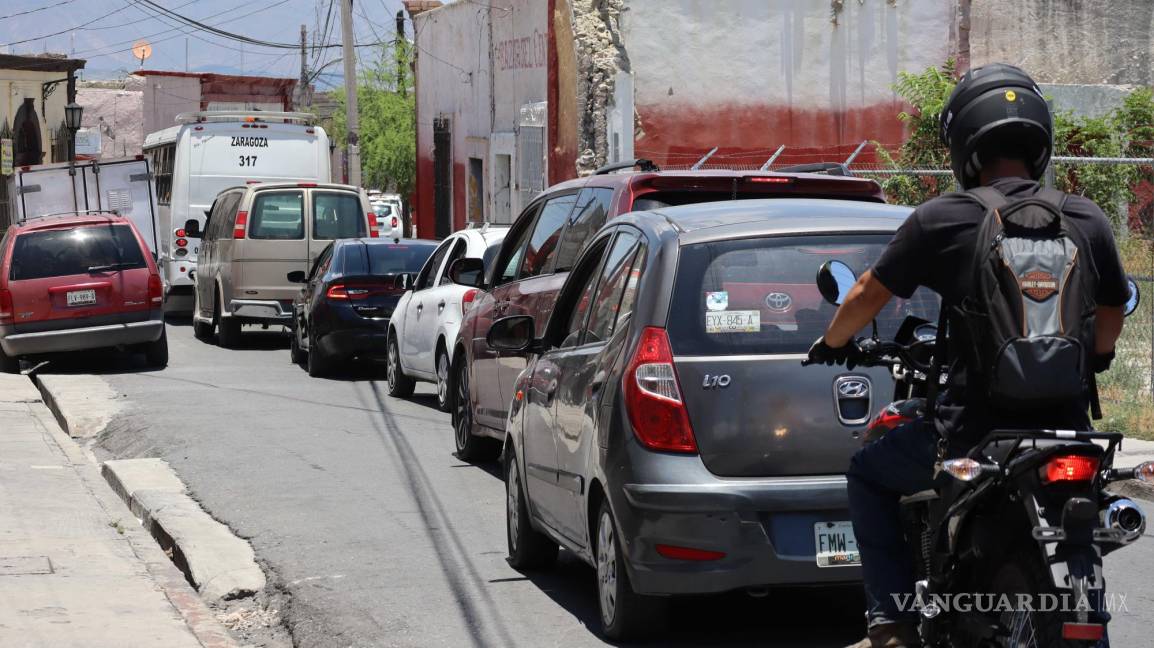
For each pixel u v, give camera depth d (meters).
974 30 39.41
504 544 12.81
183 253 41.03
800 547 8.59
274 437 19.39
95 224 28.30
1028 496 5.52
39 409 23.42
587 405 9.66
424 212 56.84
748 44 38.91
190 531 13.34
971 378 5.77
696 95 38.88
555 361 10.88
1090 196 29.16
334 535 13.19
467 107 49.72
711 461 8.70
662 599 9.18
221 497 15.09
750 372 8.81
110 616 10.18
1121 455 15.16
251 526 13.59
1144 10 39.97
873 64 39.25
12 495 15.16
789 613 10.27
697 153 38.94
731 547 8.55
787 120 39.22
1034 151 6.04
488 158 47.06
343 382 26.64
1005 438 5.55
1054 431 5.46
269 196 33.19
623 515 8.88
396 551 12.50
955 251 5.77
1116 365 20.02
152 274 28.44
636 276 9.60
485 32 47.22
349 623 10.17
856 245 9.48
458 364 17.69
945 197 5.88
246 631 10.65
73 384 26.11
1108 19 39.84
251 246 32.97
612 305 9.98
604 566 9.49
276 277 33.12
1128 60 40.06
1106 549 5.71
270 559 12.26
